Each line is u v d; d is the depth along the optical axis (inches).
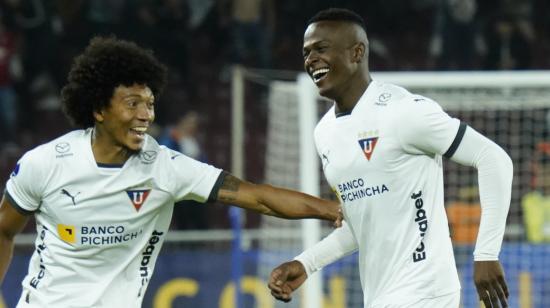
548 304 1212.5
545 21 2402.8
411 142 644.1
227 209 1845.5
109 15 2014.0
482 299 641.6
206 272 1396.4
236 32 2100.1
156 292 1387.8
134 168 635.5
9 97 1995.6
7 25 2028.8
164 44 2086.6
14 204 648.4
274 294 713.6
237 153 1430.9
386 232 654.5
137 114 626.5
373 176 653.3
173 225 1654.8
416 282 644.1
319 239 1158.3
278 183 1285.7
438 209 656.4
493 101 1144.8
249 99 2229.3
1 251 664.4
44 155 636.7
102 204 631.8
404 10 2422.5
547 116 1245.1
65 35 2028.8
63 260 637.9
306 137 1084.5
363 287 681.0
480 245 637.9
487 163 638.5
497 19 2167.8
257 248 1382.9
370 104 660.1
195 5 2246.6
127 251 644.1
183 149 1651.1
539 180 1251.8
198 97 2223.2
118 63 626.5
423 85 1054.4
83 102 633.0
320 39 660.7
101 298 637.3
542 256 1214.3
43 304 639.8
